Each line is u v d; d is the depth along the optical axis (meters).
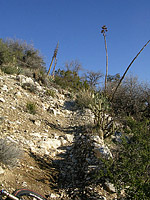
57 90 13.25
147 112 9.86
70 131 7.58
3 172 3.56
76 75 16.66
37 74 13.69
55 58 18.12
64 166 4.82
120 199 3.60
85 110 10.14
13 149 4.06
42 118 8.05
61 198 3.54
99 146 5.37
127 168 3.60
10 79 11.03
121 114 9.14
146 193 3.13
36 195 3.18
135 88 10.98
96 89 12.59
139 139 4.12
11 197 2.73
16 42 20.58
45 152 5.20
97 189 3.84
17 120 6.71
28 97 9.64
